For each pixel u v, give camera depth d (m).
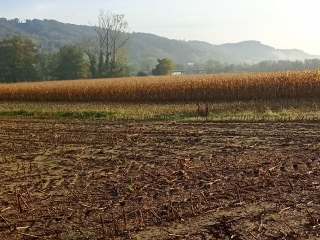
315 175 7.16
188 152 9.37
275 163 8.04
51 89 26.50
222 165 8.05
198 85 22.16
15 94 27.95
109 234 5.04
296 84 20.12
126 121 15.11
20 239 5.04
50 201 6.37
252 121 13.50
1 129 14.28
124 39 75.62
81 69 72.69
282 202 5.88
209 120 14.13
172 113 16.58
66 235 5.07
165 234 4.97
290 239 4.69
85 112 18.06
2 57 73.69
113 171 8.04
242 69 103.44
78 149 10.30
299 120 13.20
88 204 6.17
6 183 7.46
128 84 25.64
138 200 6.25
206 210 5.69
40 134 12.87
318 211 5.48
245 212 5.56
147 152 9.61
